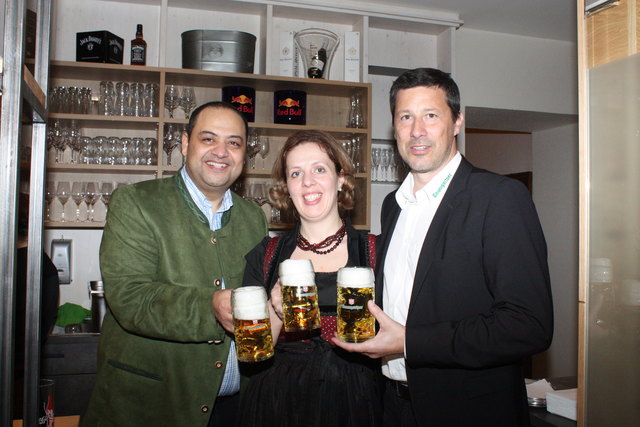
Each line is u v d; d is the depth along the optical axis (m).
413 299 1.32
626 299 1.34
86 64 2.76
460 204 1.33
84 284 3.11
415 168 1.46
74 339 2.56
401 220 1.54
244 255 1.80
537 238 1.24
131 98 2.88
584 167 1.49
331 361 1.39
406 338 1.21
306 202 1.52
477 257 1.27
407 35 3.63
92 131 3.04
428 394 1.29
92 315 2.83
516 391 1.31
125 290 1.57
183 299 1.50
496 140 5.68
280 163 1.63
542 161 4.62
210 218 1.80
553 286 4.46
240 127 1.79
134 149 2.88
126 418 1.60
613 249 1.39
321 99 3.37
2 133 0.89
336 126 3.38
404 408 1.40
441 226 1.33
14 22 0.90
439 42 3.65
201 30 2.92
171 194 1.76
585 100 1.49
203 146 1.72
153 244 1.66
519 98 3.84
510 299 1.19
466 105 3.72
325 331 1.41
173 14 3.22
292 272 1.22
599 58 1.45
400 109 1.47
